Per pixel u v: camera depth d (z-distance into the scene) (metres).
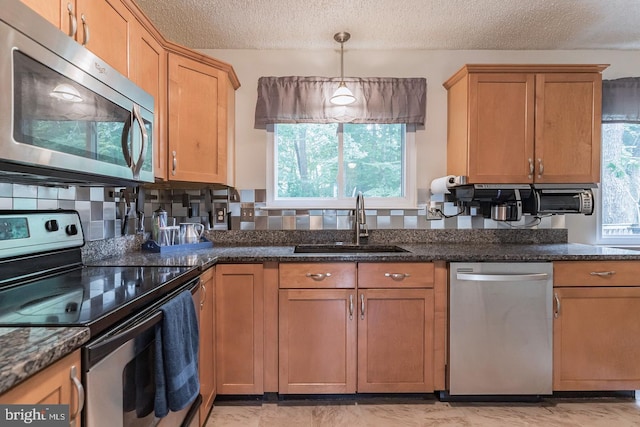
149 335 0.98
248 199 2.39
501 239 2.38
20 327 0.71
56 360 0.64
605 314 1.76
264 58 2.39
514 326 1.76
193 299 1.35
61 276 1.24
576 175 2.06
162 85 1.74
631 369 1.77
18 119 0.79
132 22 1.49
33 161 0.83
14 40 0.77
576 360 1.77
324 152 2.46
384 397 1.86
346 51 2.40
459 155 2.19
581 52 2.41
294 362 1.77
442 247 2.12
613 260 1.76
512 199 2.09
